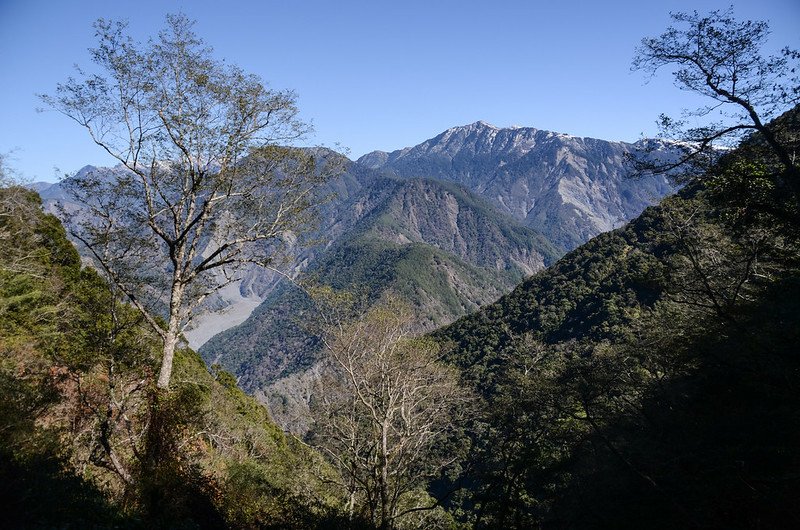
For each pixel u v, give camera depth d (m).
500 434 16.52
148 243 13.58
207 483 11.95
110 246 12.86
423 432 18.41
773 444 9.64
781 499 8.81
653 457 11.60
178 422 11.16
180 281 13.01
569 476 14.24
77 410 11.09
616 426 15.40
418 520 19.08
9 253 18.88
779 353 10.92
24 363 12.88
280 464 21.53
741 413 10.96
